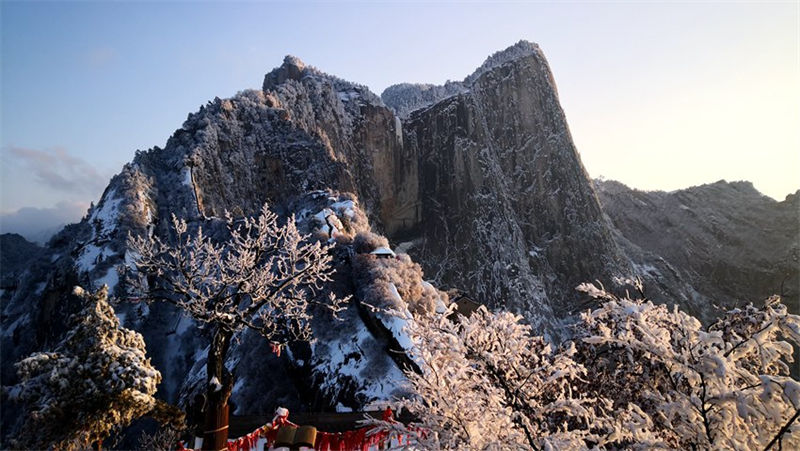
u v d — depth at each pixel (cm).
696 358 885
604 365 1302
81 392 1752
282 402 6119
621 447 1074
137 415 1852
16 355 9600
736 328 1196
